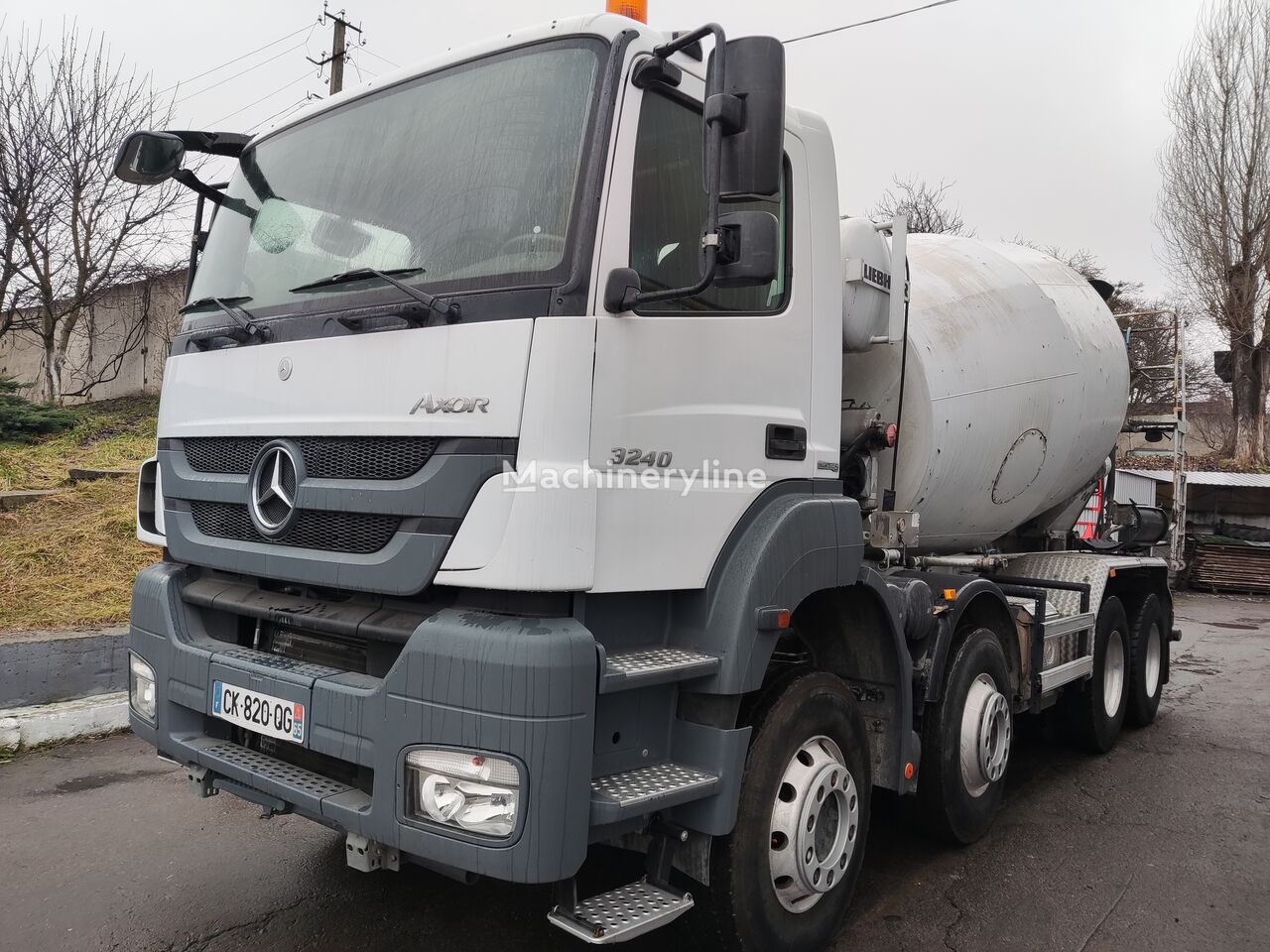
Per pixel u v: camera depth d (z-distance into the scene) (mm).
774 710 3146
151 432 14578
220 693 3045
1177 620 13398
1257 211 22281
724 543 2959
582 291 2557
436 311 2691
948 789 4234
